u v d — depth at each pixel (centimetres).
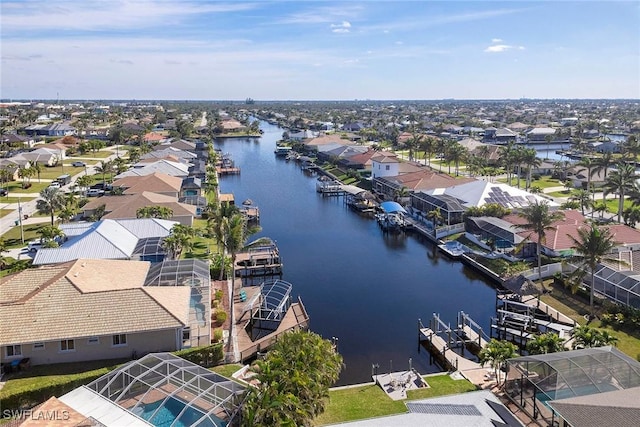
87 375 4150
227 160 19162
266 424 3047
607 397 3438
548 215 6925
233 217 5631
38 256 6988
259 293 6216
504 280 6781
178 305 5041
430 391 4375
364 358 5300
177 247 7438
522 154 12925
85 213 9906
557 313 5962
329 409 4012
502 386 4438
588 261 5859
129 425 3222
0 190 12294
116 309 4809
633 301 5831
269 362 3544
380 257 8719
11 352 4600
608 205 11525
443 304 6688
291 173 17825
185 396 3512
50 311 4734
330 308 6569
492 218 9219
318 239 9838
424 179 12388
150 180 11612
